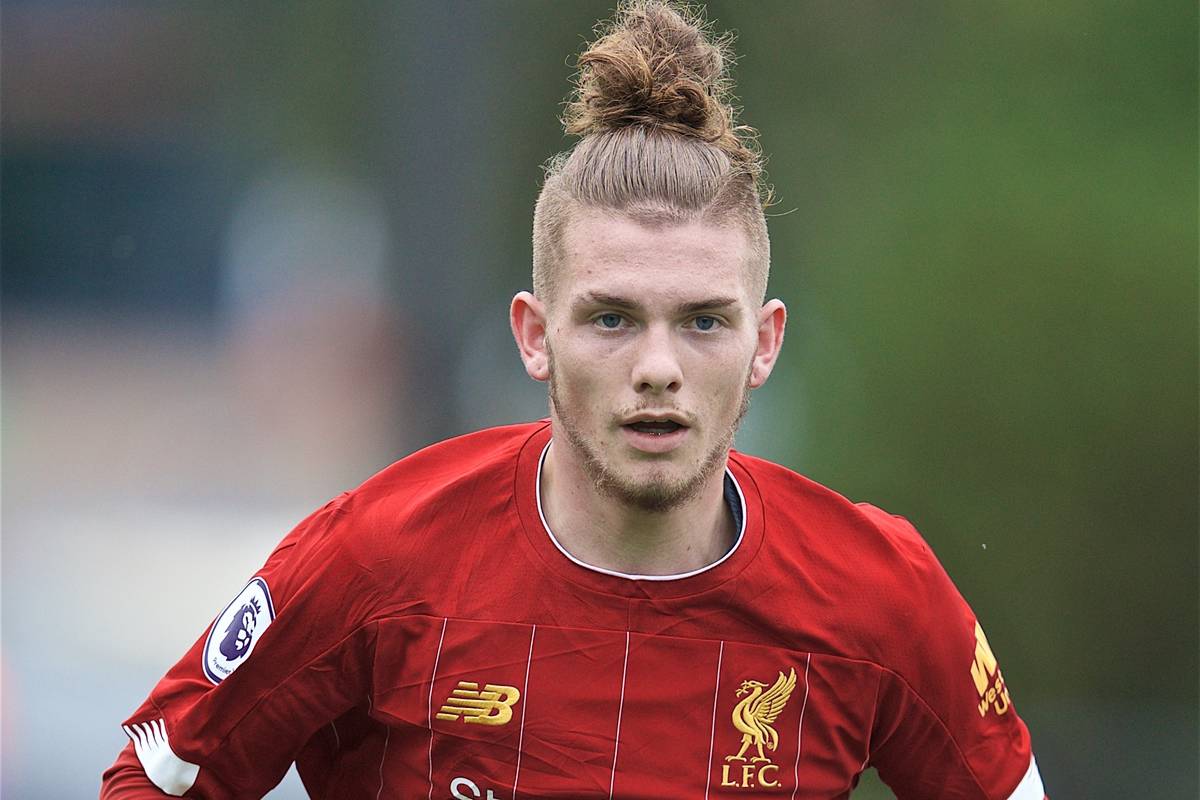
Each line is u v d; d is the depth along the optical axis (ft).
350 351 197.77
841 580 33.81
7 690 90.74
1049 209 96.27
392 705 33.17
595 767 32.42
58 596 126.11
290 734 33.96
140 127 239.71
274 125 196.13
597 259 31.09
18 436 203.72
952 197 99.50
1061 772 87.04
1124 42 111.04
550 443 33.96
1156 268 92.99
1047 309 93.66
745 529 33.42
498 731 32.58
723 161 32.24
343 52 187.52
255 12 192.95
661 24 34.24
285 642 33.37
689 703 32.73
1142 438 92.48
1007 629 93.81
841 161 123.75
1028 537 93.61
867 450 95.76
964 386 94.43
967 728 35.32
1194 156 104.42
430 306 155.43
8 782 84.23
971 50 118.52
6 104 240.12
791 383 101.76
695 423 31.27
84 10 236.63
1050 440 93.25
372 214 194.49
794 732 33.27
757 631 33.14
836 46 132.67
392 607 32.99
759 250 32.68
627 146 31.86
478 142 156.46
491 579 32.96
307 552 33.94
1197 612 92.48
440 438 154.30
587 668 32.60
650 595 32.71
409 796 33.37
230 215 237.04
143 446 196.44
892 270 98.48
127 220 247.09
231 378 223.10
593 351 31.27
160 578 137.18
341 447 189.37
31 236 249.14
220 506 170.40
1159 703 92.38
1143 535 92.89
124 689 95.40
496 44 156.76
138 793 34.24
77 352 249.55
